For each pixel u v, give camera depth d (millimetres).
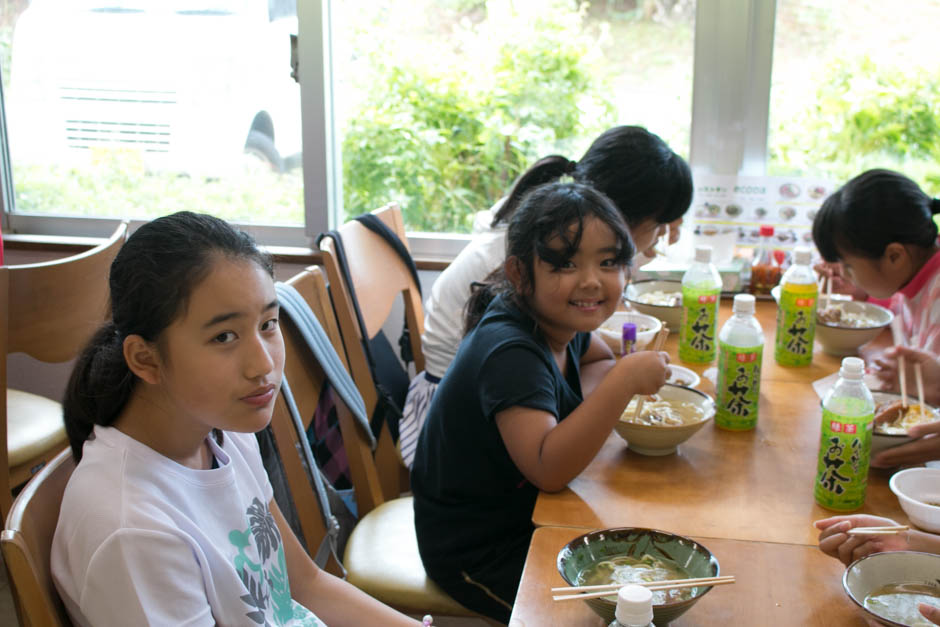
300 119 2549
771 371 1723
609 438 1410
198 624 876
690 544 988
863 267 1777
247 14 2537
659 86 2449
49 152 2760
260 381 908
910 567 962
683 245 2363
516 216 1374
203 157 2688
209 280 879
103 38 2637
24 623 799
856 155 2432
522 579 1006
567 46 2461
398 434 1998
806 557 1049
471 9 2471
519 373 1271
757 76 2385
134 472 894
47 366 2711
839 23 2334
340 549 1648
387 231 2115
